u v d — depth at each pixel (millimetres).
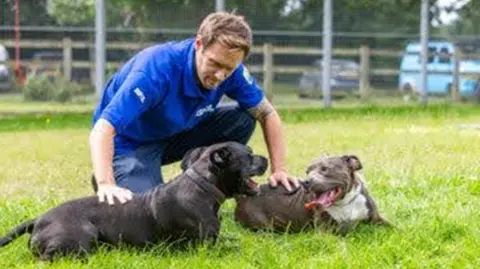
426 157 12062
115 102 6781
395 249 6637
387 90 22016
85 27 20797
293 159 12258
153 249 6598
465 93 22375
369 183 9406
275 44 21422
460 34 22391
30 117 19766
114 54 20828
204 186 6605
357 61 21812
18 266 6398
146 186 7379
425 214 7875
